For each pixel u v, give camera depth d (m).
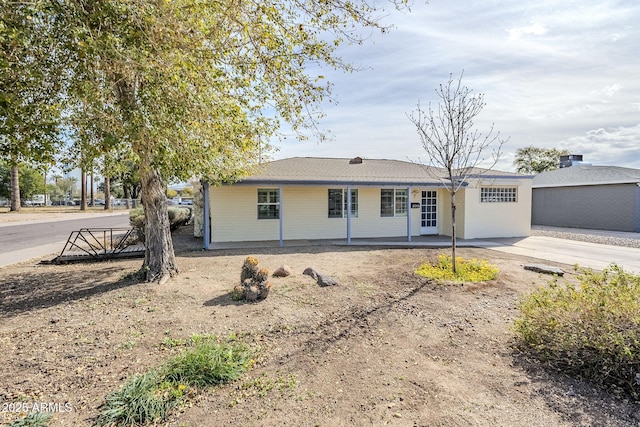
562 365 3.31
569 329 3.37
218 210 12.30
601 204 16.97
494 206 13.63
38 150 3.96
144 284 6.38
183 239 13.55
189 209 21.94
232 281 6.65
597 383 3.04
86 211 36.12
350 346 3.86
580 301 3.54
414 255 9.55
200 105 4.17
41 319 4.69
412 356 3.62
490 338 4.07
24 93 3.87
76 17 3.46
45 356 3.58
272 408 2.71
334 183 11.67
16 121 3.53
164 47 3.77
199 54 3.97
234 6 3.76
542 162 34.84
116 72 4.03
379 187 12.41
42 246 11.99
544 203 20.19
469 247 11.30
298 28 4.57
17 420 2.50
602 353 3.04
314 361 3.50
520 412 2.64
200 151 5.57
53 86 4.08
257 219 12.60
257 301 5.41
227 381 3.06
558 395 2.88
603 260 9.02
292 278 6.82
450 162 7.26
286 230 12.91
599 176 17.50
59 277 7.21
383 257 9.27
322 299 5.54
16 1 3.29
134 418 2.54
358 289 6.10
